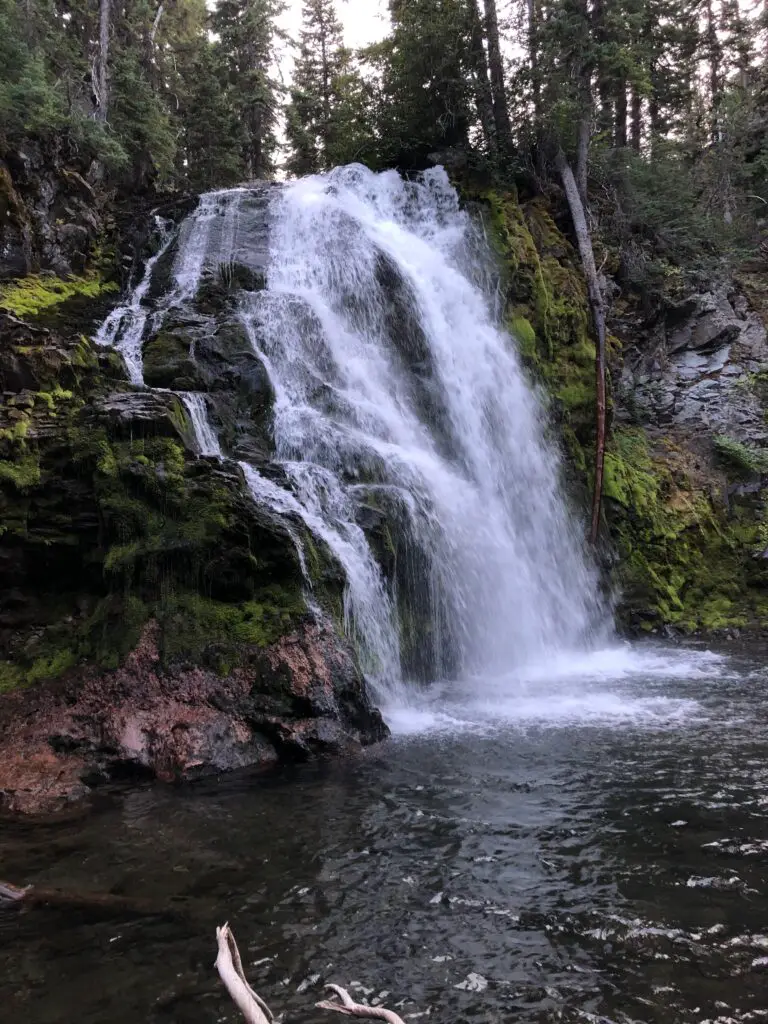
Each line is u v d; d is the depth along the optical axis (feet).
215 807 22.79
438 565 41.81
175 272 55.57
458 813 22.16
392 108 75.05
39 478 33.09
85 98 66.18
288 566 31.32
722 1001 13.76
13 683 29.76
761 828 20.94
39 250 50.34
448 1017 13.35
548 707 34.06
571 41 65.05
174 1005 13.76
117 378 40.06
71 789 24.04
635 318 74.59
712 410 70.08
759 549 61.93
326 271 56.75
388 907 17.04
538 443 56.34
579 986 14.24
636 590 55.93
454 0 70.38
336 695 28.66
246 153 121.39
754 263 82.89
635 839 20.35
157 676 28.17
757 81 101.40
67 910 16.87
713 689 37.14
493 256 60.59
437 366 53.42
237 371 44.16
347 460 42.27
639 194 77.71
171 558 30.42
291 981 14.43
